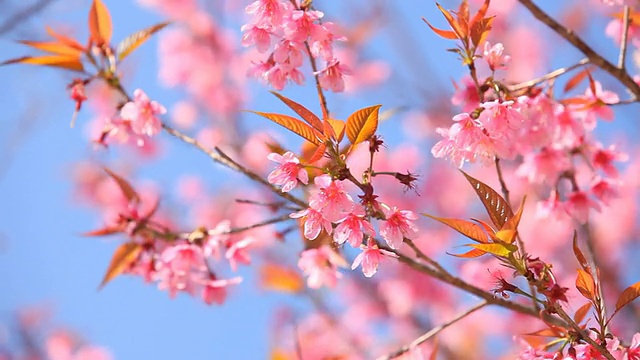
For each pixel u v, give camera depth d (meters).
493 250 1.63
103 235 1.89
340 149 1.71
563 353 1.67
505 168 2.90
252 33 1.73
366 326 2.93
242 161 2.97
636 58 2.01
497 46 1.74
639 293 1.64
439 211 3.05
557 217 1.84
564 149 1.84
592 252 1.81
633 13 1.90
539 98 1.78
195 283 1.90
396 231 1.67
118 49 1.87
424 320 2.91
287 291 2.27
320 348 2.88
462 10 1.74
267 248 2.56
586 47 1.77
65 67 1.86
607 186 1.84
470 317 2.87
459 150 1.71
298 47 1.72
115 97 2.84
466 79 1.79
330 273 1.87
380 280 2.92
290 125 1.65
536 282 1.64
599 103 1.79
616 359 1.66
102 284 1.88
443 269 1.78
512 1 3.13
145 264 1.89
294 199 1.79
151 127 1.84
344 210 1.66
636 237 2.87
